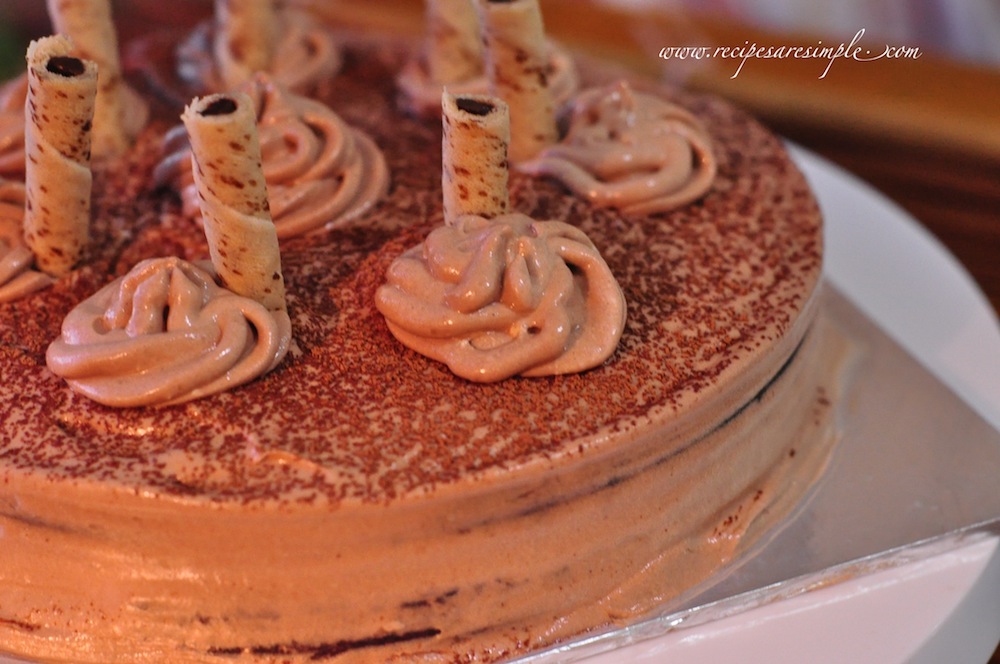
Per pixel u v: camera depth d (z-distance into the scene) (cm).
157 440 51
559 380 52
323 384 52
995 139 79
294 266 55
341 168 58
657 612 52
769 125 83
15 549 51
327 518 50
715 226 57
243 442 51
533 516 51
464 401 51
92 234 57
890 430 57
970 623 54
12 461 50
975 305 63
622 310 53
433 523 50
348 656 51
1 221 56
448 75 63
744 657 52
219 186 51
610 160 58
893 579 54
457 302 52
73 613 51
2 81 76
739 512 54
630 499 52
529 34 57
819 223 58
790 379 56
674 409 51
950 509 55
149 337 51
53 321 54
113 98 61
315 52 66
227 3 63
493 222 53
